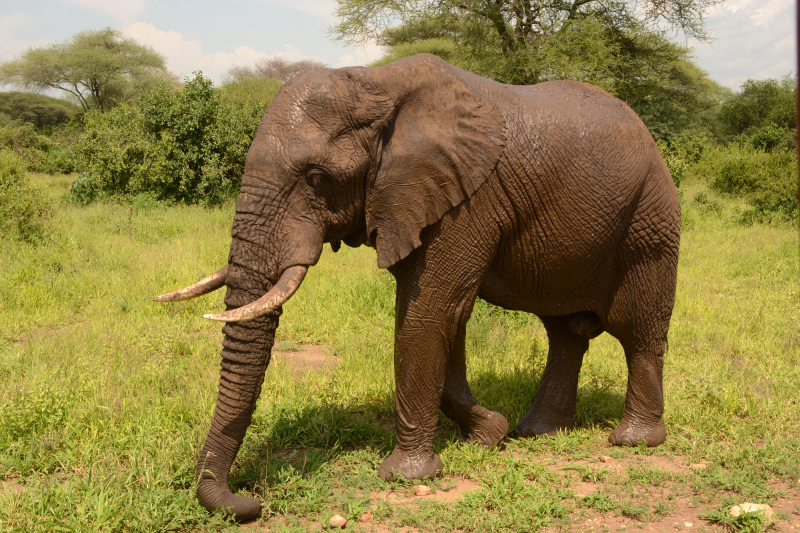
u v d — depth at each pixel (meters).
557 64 19.34
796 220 15.66
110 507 3.33
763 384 5.55
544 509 3.50
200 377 5.54
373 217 3.63
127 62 51.06
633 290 4.35
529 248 4.03
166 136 16.91
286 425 4.52
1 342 6.34
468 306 3.96
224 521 3.33
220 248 10.81
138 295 8.09
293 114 3.41
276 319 3.41
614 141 4.02
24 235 10.48
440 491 3.85
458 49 22.83
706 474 3.95
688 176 26.75
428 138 3.57
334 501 3.67
